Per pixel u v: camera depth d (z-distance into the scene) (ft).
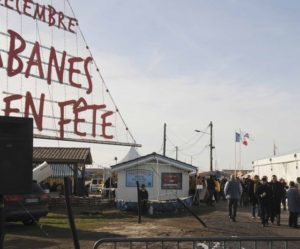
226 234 50.49
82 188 122.62
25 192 24.34
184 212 75.31
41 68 63.31
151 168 94.53
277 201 60.39
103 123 69.51
